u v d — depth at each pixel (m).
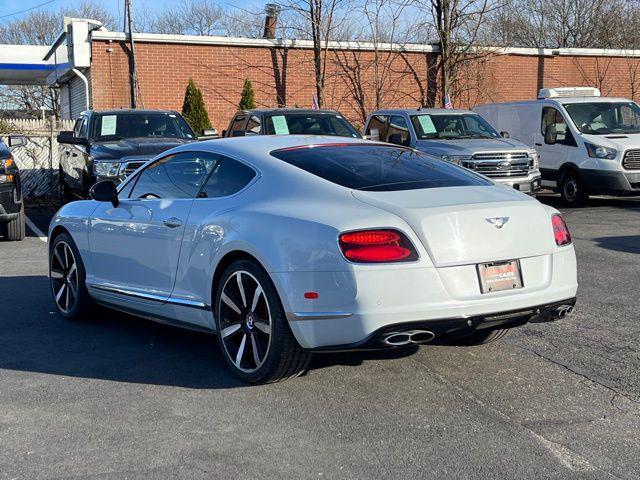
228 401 4.60
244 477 3.59
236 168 5.25
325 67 20.61
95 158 11.05
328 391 4.74
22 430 4.19
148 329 6.42
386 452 3.85
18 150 16.69
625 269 8.49
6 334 6.26
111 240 6.08
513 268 4.61
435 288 4.32
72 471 3.67
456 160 12.51
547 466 3.68
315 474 3.62
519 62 22.64
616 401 4.54
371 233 4.29
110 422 4.29
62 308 6.78
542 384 4.85
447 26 21.12
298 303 4.42
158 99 19.44
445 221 4.40
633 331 6.04
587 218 12.96
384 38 22.19
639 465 3.70
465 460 3.75
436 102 21.80
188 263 5.26
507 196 4.86
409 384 4.86
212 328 5.20
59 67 22.31
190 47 19.53
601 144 14.30
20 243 11.36
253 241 4.65
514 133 16.42
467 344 5.70
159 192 5.85
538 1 35.41
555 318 4.91
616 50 23.72
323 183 4.78
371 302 4.24
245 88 19.77
